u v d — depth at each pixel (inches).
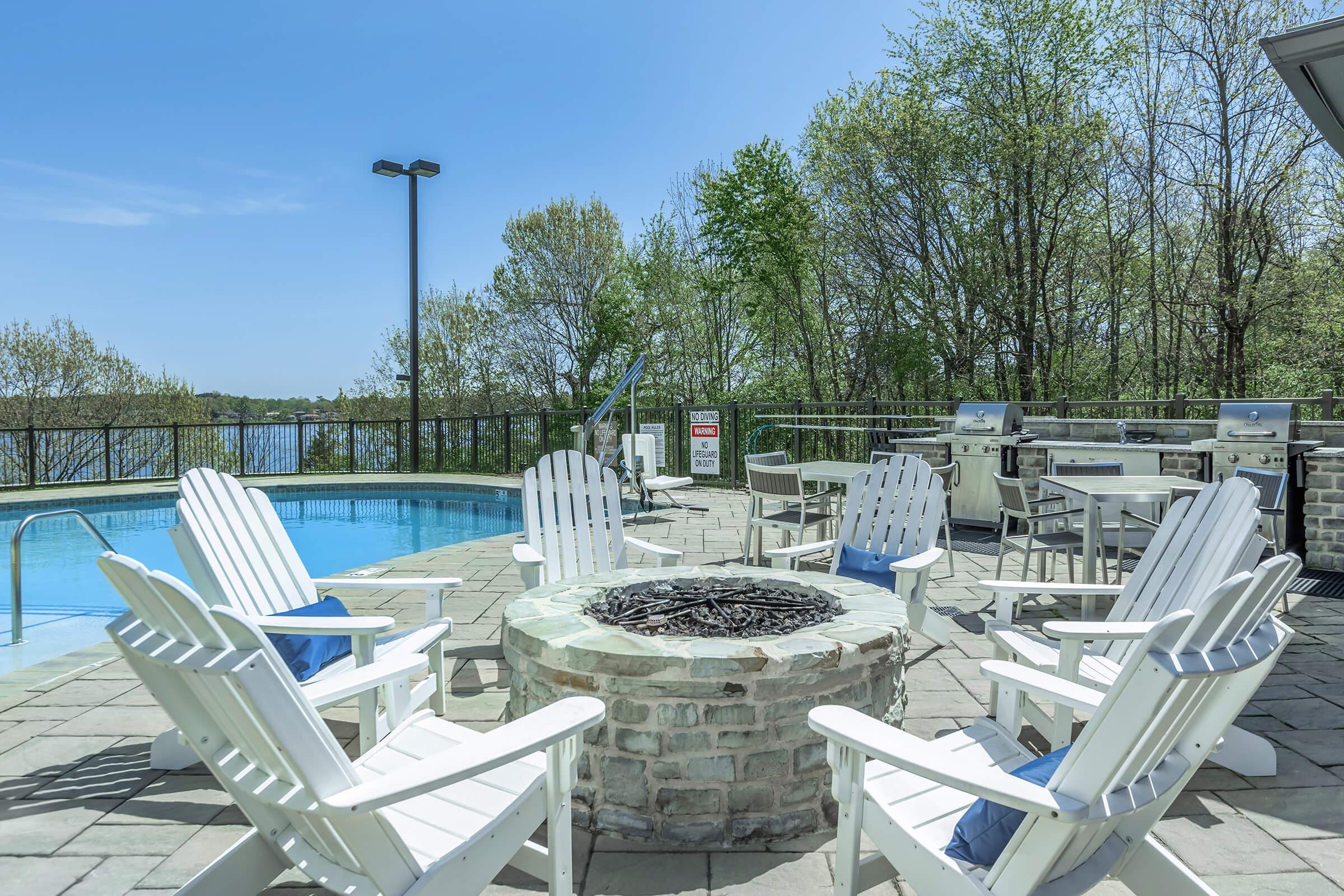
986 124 593.3
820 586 120.8
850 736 62.0
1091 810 50.4
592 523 162.7
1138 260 600.7
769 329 758.5
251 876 63.2
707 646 89.4
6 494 457.1
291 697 49.4
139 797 95.5
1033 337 617.9
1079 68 573.3
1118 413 581.9
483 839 62.4
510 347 961.5
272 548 126.6
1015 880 54.6
